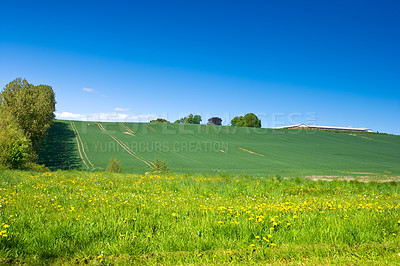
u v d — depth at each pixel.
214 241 5.22
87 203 7.85
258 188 12.76
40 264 4.27
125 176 19.59
